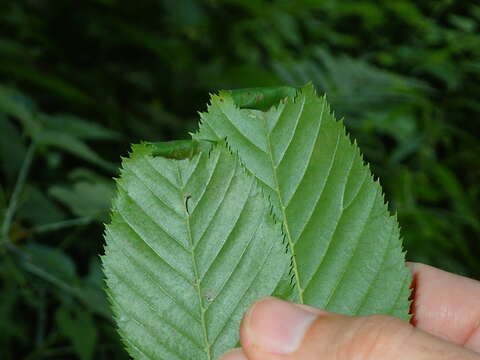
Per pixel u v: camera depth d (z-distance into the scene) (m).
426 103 0.73
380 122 0.69
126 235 0.16
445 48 0.92
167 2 0.83
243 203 0.17
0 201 0.41
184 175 0.16
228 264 0.16
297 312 0.16
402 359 0.16
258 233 0.16
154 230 0.16
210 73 0.77
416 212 0.59
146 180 0.16
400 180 0.64
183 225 0.16
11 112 0.41
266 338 0.16
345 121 0.69
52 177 0.55
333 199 0.17
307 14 1.01
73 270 0.38
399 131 0.70
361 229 0.17
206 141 0.17
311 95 0.17
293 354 0.16
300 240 0.17
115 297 0.16
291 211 0.17
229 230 0.16
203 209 0.16
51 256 0.38
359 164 0.17
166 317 0.16
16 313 0.46
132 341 0.16
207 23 0.90
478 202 0.72
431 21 1.00
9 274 0.38
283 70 0.72
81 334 0.34
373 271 0.17
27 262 0.37
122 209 0.16
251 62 0.90
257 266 0.16
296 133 0.17
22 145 0.47
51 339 0.41
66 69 0.71
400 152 0.68
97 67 0.77
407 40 1.02
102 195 0.41
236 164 0.17
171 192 0.16
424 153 0.70
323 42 0.99
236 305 0.16
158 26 0.86
